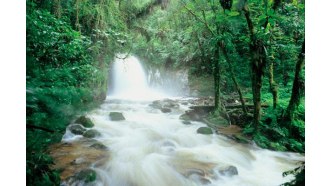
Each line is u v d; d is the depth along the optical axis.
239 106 9.78
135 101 12.49
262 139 7.42
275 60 11.32
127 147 6.41
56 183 3.94
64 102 5.02
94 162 5.32
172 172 5.32
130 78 17.12
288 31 10.62
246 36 8.06
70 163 5.12
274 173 5.92
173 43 15.22
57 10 7.62
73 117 6.86
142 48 17.03
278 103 8.80
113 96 14.99
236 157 6.53
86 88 7.71
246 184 5.28
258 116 7.65
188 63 17.02
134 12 13.34
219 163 5.88
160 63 18.22
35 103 4.15
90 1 9.33
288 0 9.86
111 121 8.38
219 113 9.14
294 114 8.15
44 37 5.53
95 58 9.69
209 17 8.57
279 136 7.54
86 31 9.55
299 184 3.36
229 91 13.36
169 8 12.97
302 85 7.82
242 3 6.45
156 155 6.16
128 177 5.07
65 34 6.60
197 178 5.13
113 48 10.66
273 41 9.98
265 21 6.70
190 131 8.07
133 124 8.30
